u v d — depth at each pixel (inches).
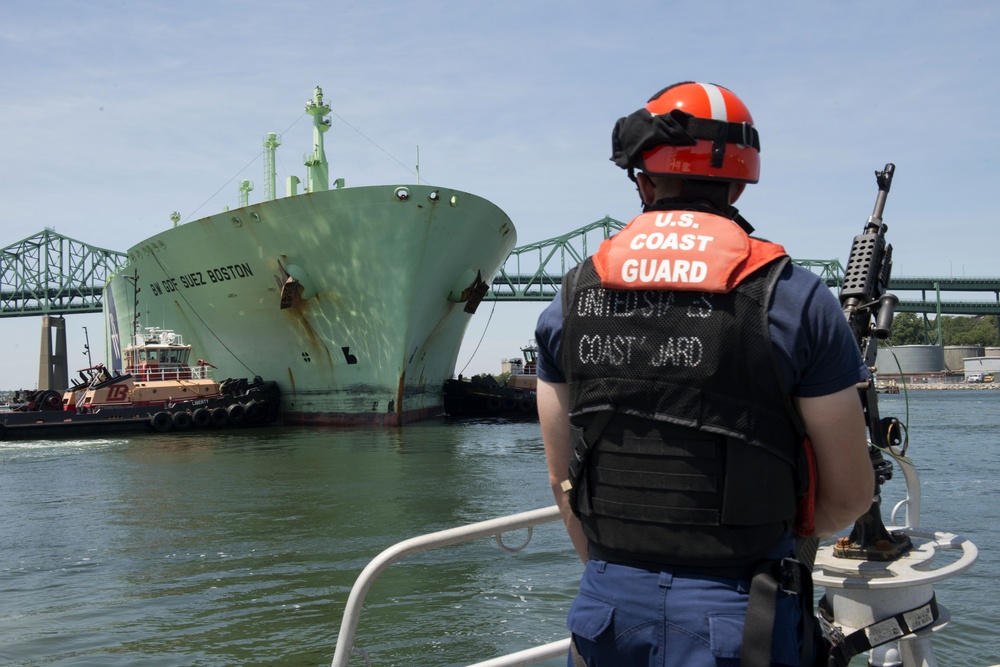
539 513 98.2
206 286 1336.1
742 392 62.9
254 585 331.0
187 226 1283.2
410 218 1125.1
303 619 282.8
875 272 87.7
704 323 63.7
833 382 63.9
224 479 663.8
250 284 1257.4
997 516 456.8
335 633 267.0
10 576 361.4
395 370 1215.6
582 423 69.8
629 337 66.3
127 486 644.7
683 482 64.1
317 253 1170.0
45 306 4901.6
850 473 66.6
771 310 63.1
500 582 320.2
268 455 848.9
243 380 1332.4
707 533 64.1
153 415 1246.9
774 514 64.1
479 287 1282.0
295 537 422.9
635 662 66.9
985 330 6850.4
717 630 62.8
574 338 69.9
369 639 259.3
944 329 7288.4
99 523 484.7
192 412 1263.5
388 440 1011.9
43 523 491.2
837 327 63.7
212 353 1434.5
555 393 75.2
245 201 1708.9
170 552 398.3
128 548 410.9
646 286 66.3
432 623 273.0
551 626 267.6
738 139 70.7
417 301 1190.3
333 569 352.8
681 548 64.9
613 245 70.6
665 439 64.6
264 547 401.7
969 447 903.7
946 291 4980.3
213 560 378.3
